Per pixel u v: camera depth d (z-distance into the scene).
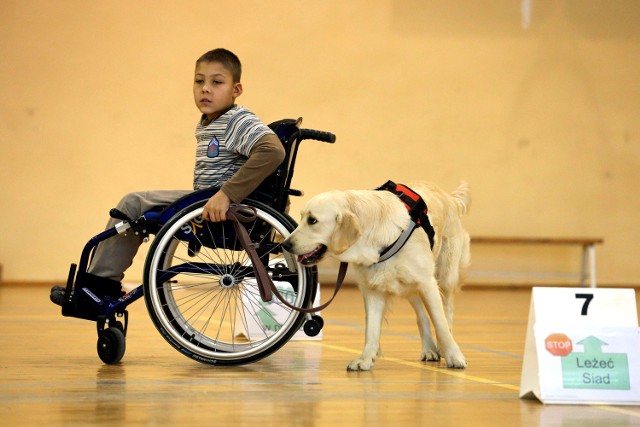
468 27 12.01
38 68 11.21
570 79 12.14
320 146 11.81
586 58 12.15
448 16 12.00
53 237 11.23
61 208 11.26
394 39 11.91
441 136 12.01
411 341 5.45
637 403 3.09
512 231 12.09
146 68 11.43
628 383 3.12
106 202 11.35
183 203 4.00
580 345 3.15
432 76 11.98
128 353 4.52
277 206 4.11
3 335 5.38
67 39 11.27
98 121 11.34
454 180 12.03
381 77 11.91
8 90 11.16
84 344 4.92
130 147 11.41
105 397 3.15
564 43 12.14
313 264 3.90
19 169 11.19
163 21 11.46
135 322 6.41
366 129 11.90
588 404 3.10
